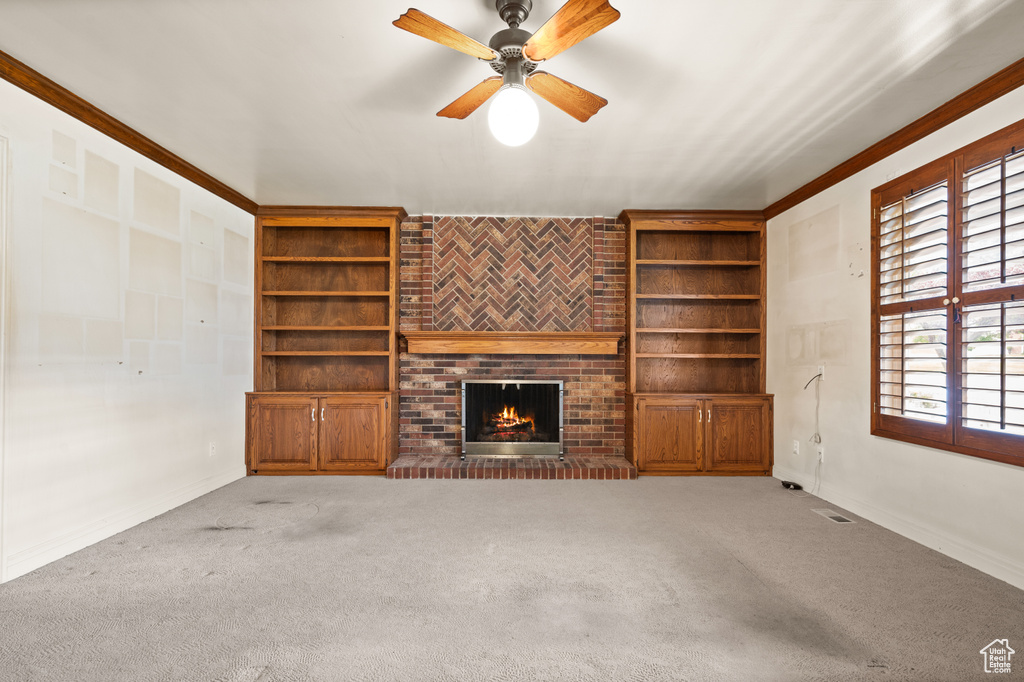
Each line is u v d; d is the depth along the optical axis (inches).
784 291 181.5
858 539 123.0
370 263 206.7
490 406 204.5
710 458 187.2
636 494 162.6
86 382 117.4
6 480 98.7
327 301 206.5
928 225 119.0
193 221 157.0
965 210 108.0
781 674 70.6
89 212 118.1
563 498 157.8
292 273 206.1
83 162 116.3
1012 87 99.3
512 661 73.5
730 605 90.2
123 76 102.7
